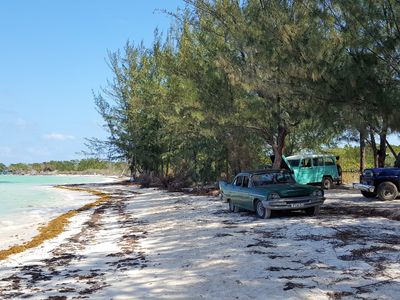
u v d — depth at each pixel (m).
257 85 15.12
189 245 11.22
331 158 27.55
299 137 30.08
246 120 22.02
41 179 88.75
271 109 19.39
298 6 13.40
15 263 10.65
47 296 7.51
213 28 22.69
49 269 9.74
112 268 9.42
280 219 14.29
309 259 8.73
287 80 13.30
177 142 38.41
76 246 12.66
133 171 55.59
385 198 17.77
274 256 9.19
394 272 7.50
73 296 7.44
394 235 10.52
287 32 13.02
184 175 36.88
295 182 16.05
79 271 9.34
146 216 19.19
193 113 23.19
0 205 29.66
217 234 12.31
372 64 11.49
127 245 12.13
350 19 11.59
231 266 8.64
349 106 11.91
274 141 23.53
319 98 12.24
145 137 47.41
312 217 14.21
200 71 23.38
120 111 51.34
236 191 16.66
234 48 20.62
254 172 16.28
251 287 7.18
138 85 44.75
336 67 11.97
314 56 12.06
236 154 26.84
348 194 22.16
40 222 20.44
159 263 9.54
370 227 11.70
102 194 39.19
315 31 12.35
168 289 7.46
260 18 15.03
